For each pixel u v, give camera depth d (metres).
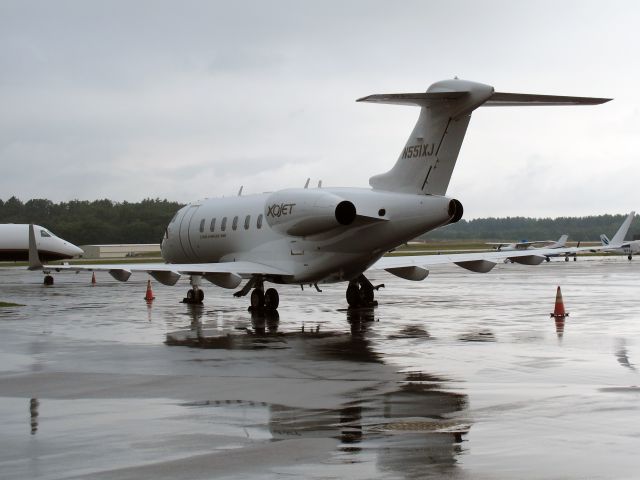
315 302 25.73
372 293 23.69
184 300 26.56
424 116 19.09
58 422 8.89
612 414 8.84
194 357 13.94
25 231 46.03
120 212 121.00
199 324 19.42
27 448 7.81
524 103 17.47
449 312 21.72
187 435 8.25
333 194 20.88
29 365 13.09
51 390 10.87
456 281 38.81
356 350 14.57
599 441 7.71
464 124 18.47
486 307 23.22
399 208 19.34
